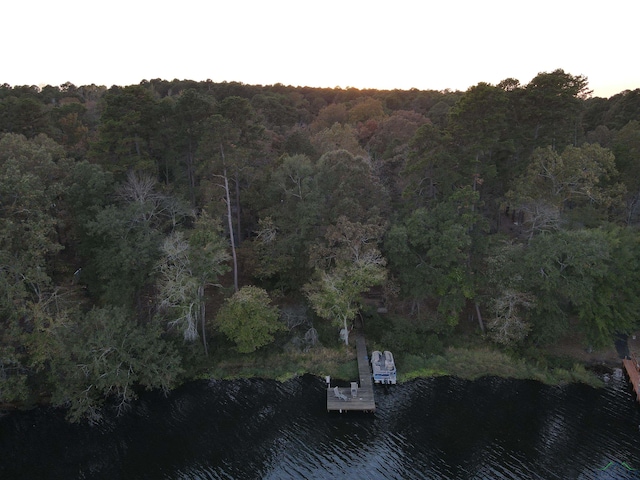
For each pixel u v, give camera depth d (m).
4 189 26.41
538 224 35.66
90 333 27.72
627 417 28.20
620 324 32.69
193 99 38.81
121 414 29.28
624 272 32.50
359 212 35.50
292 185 39.38
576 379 31.88
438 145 34.69
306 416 29.03
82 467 24.81
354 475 24.03
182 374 32.62
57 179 33.69
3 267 25.88
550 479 23.42
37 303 26.55
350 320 36.56
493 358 33.66
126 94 36.56
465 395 30.73
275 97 82.75
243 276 43.12
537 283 32.28
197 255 30.69
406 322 36.53
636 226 40.59
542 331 33.62
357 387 30.44
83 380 27.95
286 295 41.16
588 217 36.81
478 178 35.62
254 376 33.22
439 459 25.06
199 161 38.75
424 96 95.06
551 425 27.69
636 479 23.28
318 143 51.38
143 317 34.72
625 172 41.06
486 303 34.53
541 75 37.69
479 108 33.75
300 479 23.78
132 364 28.36
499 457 25.11
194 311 31.73
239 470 24.59
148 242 31.20
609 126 58.81
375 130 66.06
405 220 34.81
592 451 25.45
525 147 39.78
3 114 43.66
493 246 35.38
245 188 44.31
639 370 31.28
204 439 27.06
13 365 28.22
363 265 32.28
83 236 33.00
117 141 36.03
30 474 24.31
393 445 26.27
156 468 24.75
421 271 34.62
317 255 33.81
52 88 84.12
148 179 34.66
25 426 27.94
